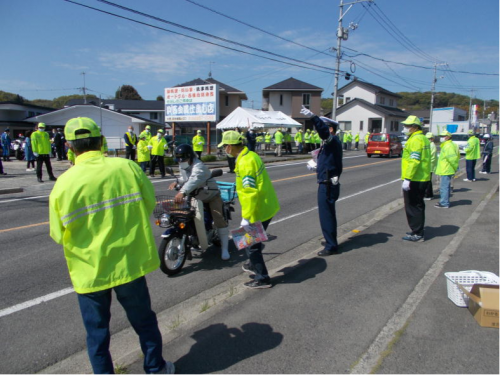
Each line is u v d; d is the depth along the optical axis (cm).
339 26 2666
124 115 3950
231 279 484
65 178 235
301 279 447
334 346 310
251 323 347
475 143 1348
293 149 3644
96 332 247
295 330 334
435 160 980
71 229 232
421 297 394
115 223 239
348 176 1608
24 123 3731
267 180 423
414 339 317
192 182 487
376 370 278
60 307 407
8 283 467
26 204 970
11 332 357
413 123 567
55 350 330
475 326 336
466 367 280
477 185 1253
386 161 2438
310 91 4744
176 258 500
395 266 485
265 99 5169
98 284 234
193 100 2455
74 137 242
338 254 534
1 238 659
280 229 724
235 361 292
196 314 391
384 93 5381
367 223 713
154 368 268
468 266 480
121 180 246
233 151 414
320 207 528
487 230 651
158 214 495
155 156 1539
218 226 542
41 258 558
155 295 439
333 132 523
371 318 353
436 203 932
